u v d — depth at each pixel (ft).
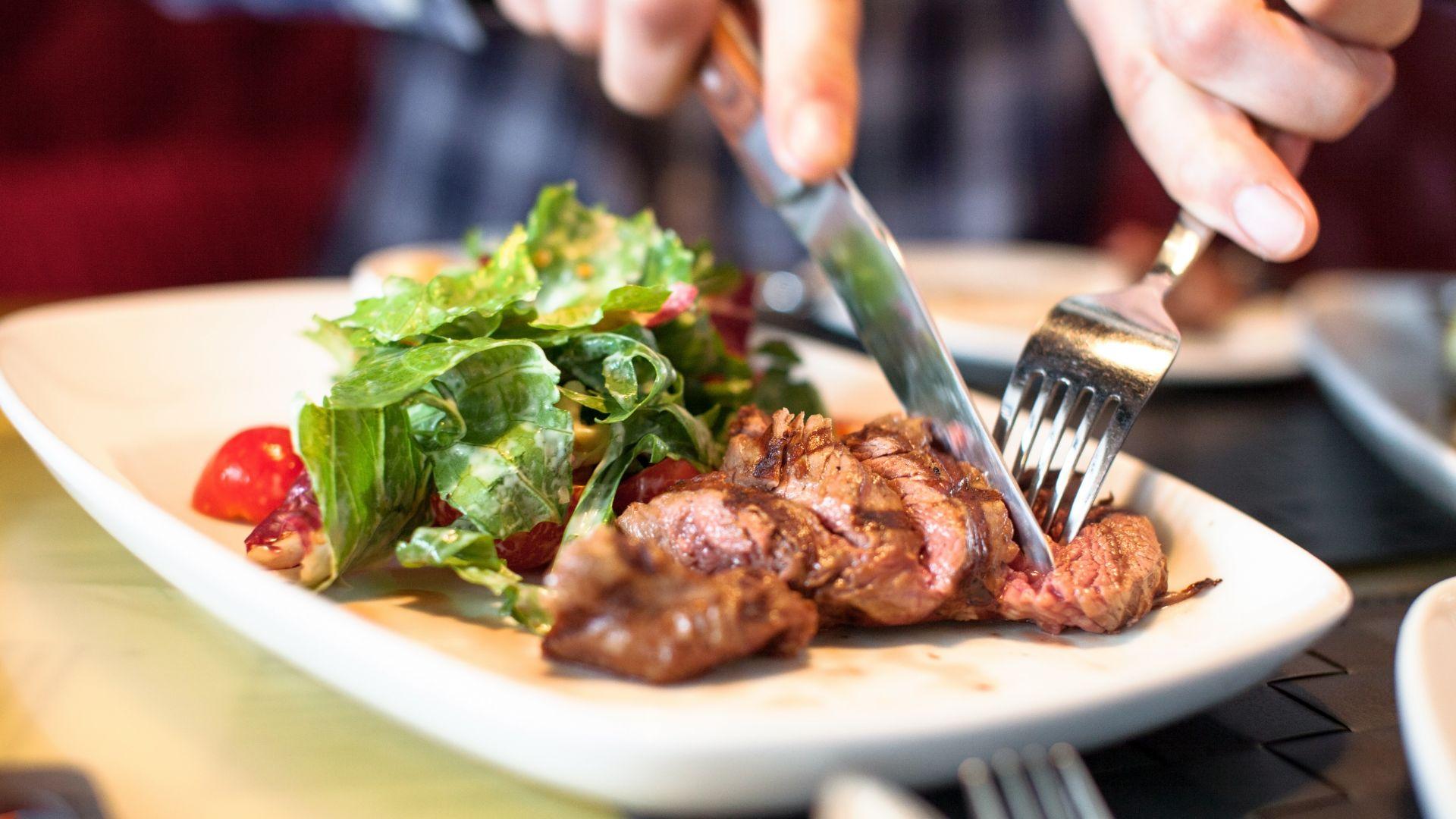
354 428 0.98
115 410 1.23
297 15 2.52
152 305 1.35
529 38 3.05
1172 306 1.92
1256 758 0.88
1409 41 3.59
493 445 1.01
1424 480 1.32
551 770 0.78
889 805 0.67
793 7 1.24
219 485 1.10
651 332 1.15
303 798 0.83
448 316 1.04
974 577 0.96
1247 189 1.05
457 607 0.98
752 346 1.38
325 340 1.12
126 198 3.24
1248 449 1.49
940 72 3.24
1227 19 1.04
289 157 3.50
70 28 3.21
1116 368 1.05
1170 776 0.86
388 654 0.80
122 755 0.85
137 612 1.00
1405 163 3.69
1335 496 1.33
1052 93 3.25
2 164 3.17
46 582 1.03
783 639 0.90
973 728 0.77
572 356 1.08
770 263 2.99
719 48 1.33
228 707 0.90
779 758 0.75
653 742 0.75
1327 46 1.04
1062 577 0.96
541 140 3.06
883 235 1.12
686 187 3.21
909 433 1.06
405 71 3.13
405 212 3.12
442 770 0.86
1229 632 0.92
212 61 3.39
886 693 0.87
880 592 0.94
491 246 1.82
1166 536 1.08
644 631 0.86
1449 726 0.80
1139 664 0.92
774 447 1.01
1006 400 1.10
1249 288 2.33
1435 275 2.56
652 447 1.04
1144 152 1.14
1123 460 1.15
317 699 0.91
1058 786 0.76
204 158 3.40
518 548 1.03
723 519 0.95
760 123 1.28
